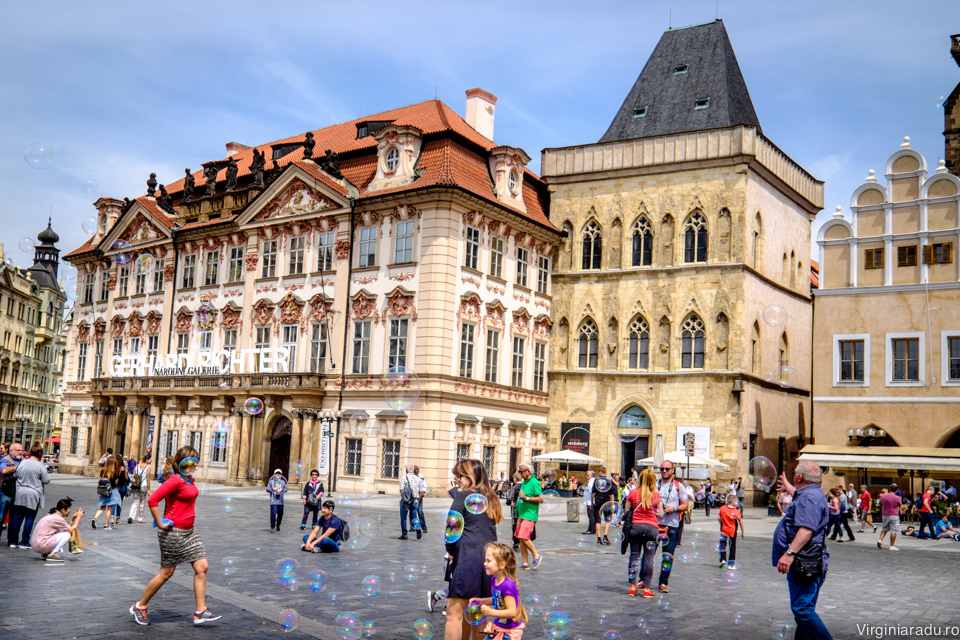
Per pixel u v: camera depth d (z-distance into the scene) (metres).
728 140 53.91
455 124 57.22
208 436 59.12
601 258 58.03
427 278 50.12
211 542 23.75
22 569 16.83
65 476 67.38
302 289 56.09
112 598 14.02
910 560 26.16
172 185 72.06
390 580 17.47
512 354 55.69
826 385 47.31
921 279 45.72
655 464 50.16
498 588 9.20
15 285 112.44
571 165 59.16
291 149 64.12
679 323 54.62
